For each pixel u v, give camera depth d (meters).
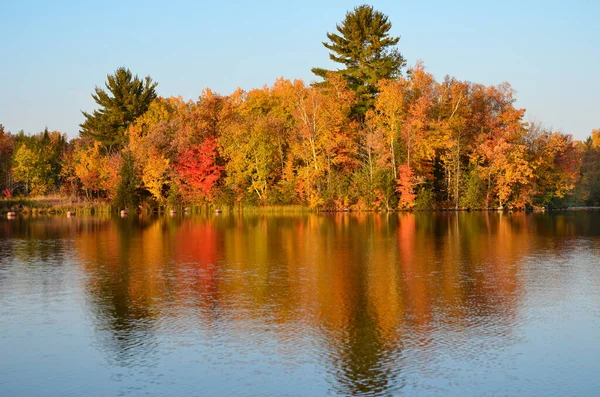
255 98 109.50
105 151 120.06
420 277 31.50
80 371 17.95
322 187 92.69
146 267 35.12
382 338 20.69
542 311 24.22
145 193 100.19
